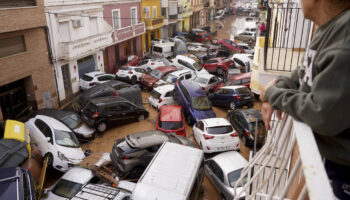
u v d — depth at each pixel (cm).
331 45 110
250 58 2438
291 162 373
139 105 1691
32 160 943
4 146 884
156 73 2056
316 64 121
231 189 840
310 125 112
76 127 1293
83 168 895
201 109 1499
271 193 151
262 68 588
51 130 1097
